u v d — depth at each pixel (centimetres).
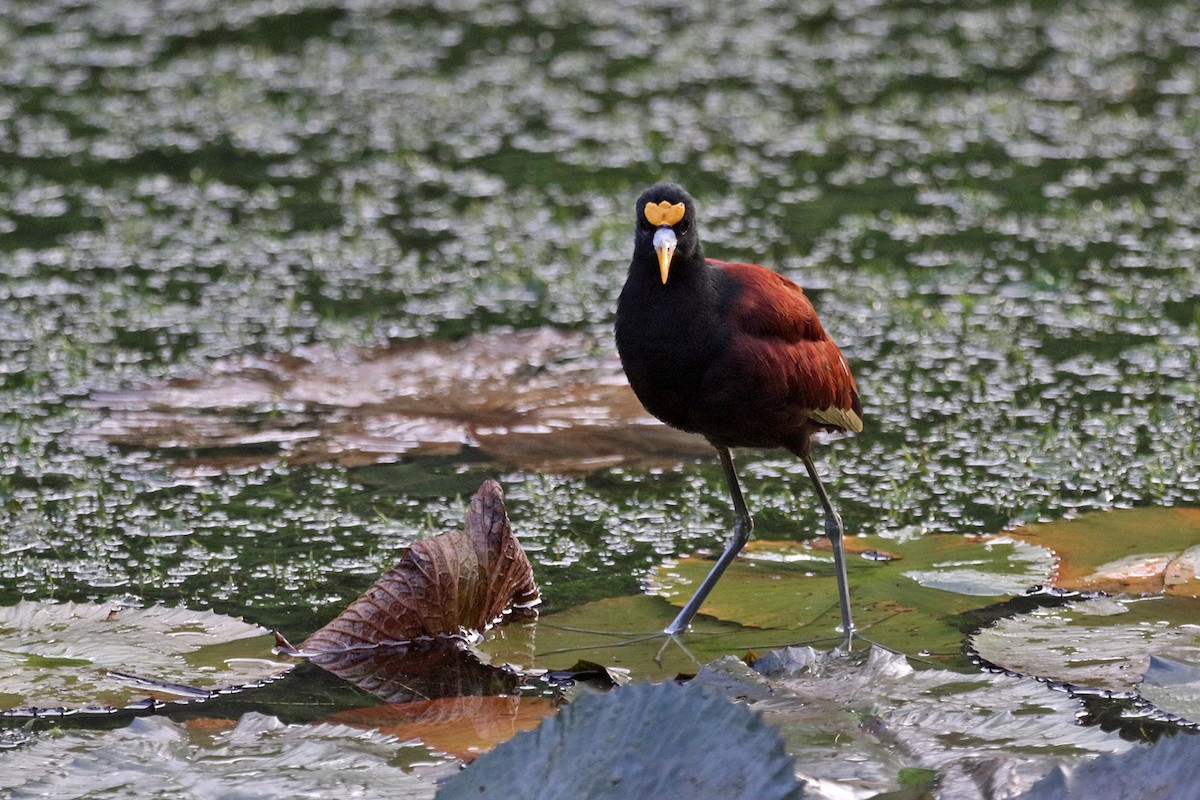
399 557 984
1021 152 1836
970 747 684
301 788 638
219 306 1445
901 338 1359
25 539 1005
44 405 1228
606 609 915
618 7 2522
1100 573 917
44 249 1580
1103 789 591
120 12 2494
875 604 901
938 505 1052
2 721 759
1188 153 1817
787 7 2519
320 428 1173
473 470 1119
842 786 638
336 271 1537
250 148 1898
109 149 1877
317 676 829
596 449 1140
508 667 841
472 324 1409
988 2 2517
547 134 1939
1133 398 1220
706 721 600
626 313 884
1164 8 2434
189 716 768
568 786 596
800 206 1686
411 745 709
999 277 1479
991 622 873
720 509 1066
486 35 2370
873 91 2077
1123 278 1463
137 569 965
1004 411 1207
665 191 862
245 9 2512
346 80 2147
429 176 1803
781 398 885
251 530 1024
